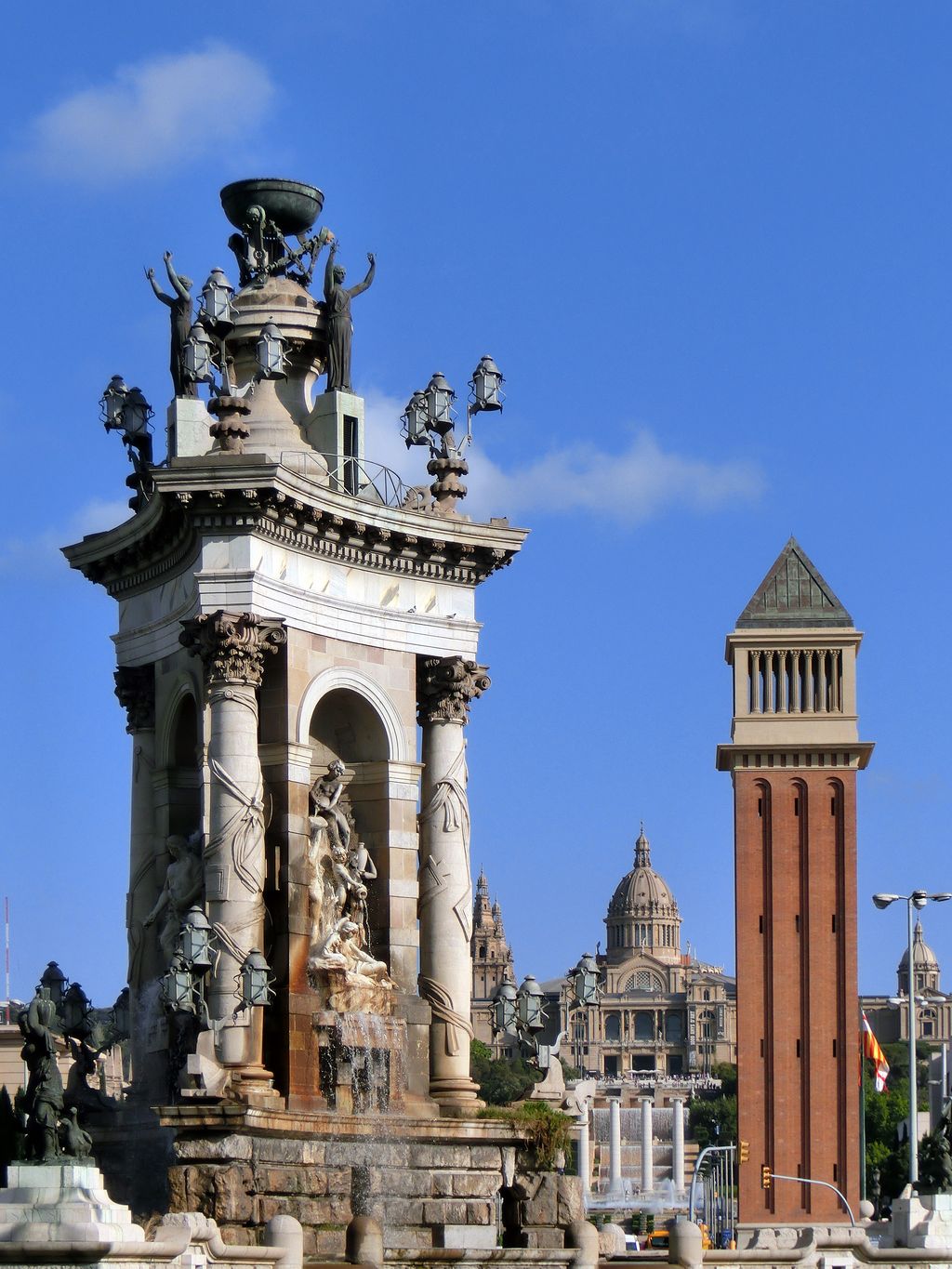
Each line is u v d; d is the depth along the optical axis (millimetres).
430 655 68000
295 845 63438
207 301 64750
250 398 67875
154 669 67688
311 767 66625
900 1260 64500
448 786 68000
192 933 58750
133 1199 63156
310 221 70750
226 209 70625
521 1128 65625
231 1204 58219
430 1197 63688
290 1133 60438
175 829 66500
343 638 65750
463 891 67812
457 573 68500
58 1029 52406
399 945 66250
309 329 68562
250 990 59031
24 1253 48375
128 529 66312
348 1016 63656
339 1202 61750
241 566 62219
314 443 67812
